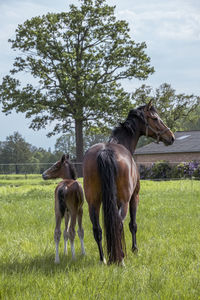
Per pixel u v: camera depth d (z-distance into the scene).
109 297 4.34
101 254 6.11
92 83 43.75
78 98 42.69
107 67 45.31
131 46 46.38
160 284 4.83
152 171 40.38
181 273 5.46
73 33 44.25
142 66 45.59
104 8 45.12
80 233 7.24
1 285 4.77
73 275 5.14
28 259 6.43
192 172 35.81
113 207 5.84
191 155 43.72
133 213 7.24
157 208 13.19
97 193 6.20
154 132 8.04
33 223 10.40
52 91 43.59
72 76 43.78
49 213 12.05
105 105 40.75
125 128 7.80
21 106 41.38
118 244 5.79
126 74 45.69
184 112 64.50
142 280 5.04
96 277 5.05
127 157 6.50
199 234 8.53
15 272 5.41
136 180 6.88
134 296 4.37
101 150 6.34
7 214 11.91
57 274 5.28
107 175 5.95
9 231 9.12
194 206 13.79
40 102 43.34
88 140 102.94
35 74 44.78
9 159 122.62
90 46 46.12
